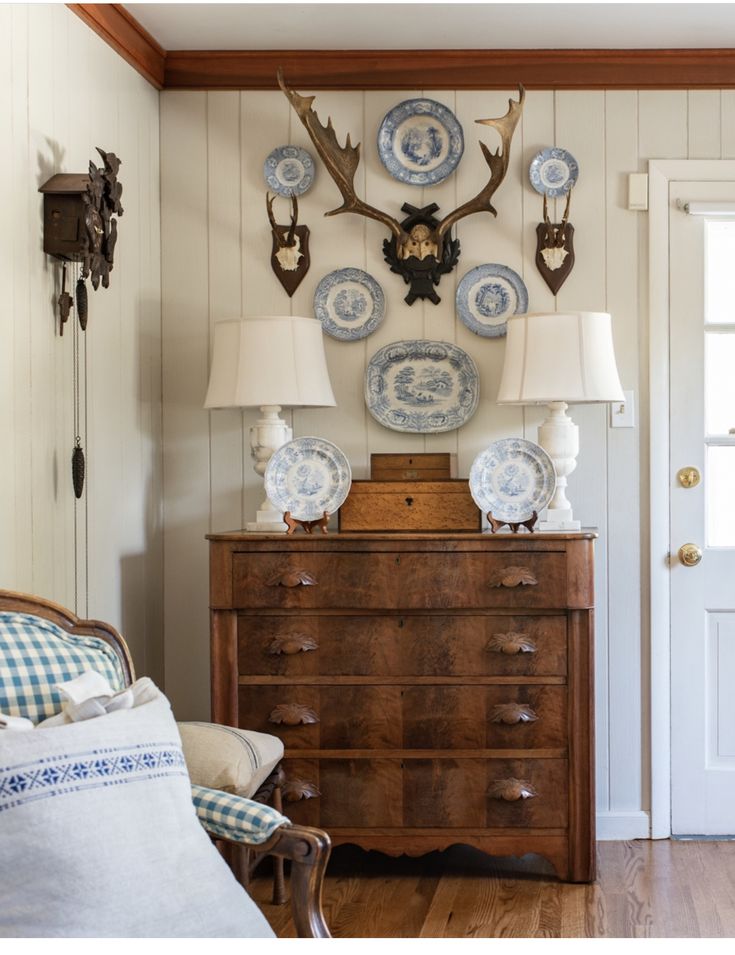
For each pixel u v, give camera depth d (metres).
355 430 3.66
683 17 3.28
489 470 3.23
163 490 3.69
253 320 3.28
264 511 3.29
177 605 3.69
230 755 2.50
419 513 3.30
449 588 3.09
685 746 3.60
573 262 3.60
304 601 3.11
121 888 1.76
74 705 2.00
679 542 3.61
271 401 3.24
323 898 3.07
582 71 3.58
